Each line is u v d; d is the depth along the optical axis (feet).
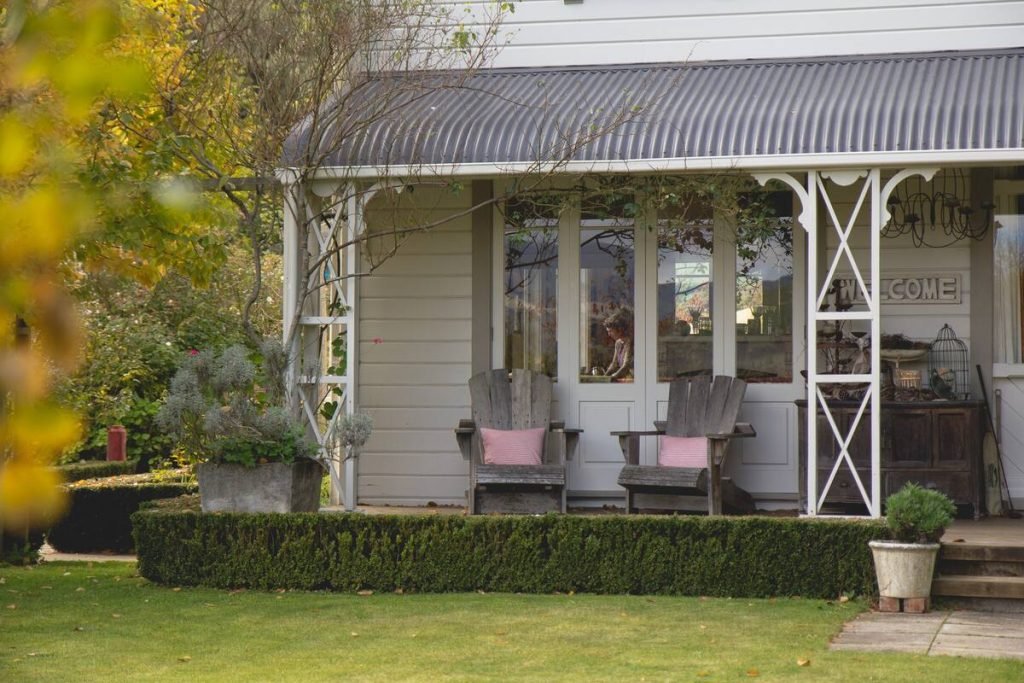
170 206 5.27
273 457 27.78
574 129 28.96
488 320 34.19
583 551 26.25
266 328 56.24
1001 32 32.40
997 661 18.88
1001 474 31.68
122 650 20.42
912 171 27.58
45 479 4.03
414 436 34.53
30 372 4.00
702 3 33.96
